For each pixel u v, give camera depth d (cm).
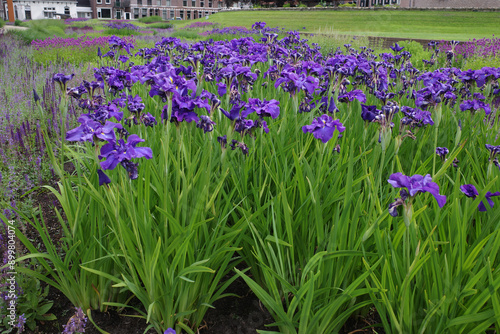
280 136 320
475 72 396
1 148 466
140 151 189
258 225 257
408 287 185
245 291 279
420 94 360
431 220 241
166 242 225
